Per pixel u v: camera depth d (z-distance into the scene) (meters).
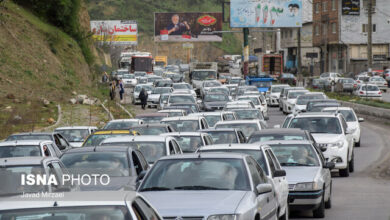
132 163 17.94
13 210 8.95
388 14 147.62
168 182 14.95
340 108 48.38
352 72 142.62
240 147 18.52
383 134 55.62
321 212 21.39
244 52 124.75
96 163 17.84
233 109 48.69
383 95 105.94
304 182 20.78
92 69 108.06
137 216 9.05
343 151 32.03
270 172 17.78
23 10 94.44
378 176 32.97
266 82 103.81
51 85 76.81
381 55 149.25
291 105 77.00
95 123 57.91
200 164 15.46
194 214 12.95
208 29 183.25
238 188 14.59
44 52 84.94
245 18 121.44
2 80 70.31
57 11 101.62
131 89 129.38
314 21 159.38
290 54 189.12
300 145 23.42
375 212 22.39
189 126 35.50
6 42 79.12
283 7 122.50
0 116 54.81
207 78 111.50
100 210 8.93
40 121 57.03
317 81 118.31
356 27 149.62
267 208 15.41
